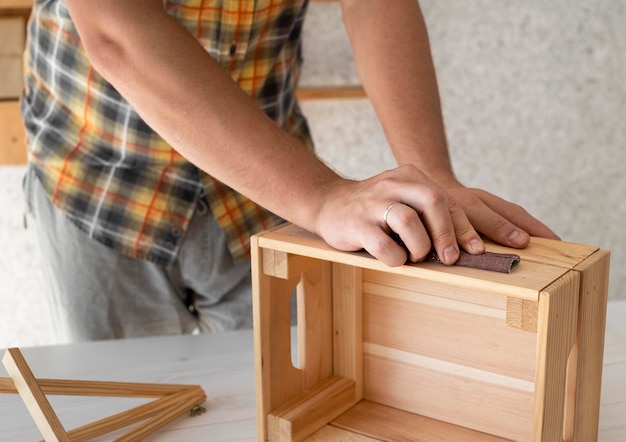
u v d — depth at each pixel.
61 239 1.33
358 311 1.04
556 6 2.40
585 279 0.80
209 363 1.18
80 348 1.23
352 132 2.40
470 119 2.48
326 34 2.31
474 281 0.77
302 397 1.00
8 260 2.32
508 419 0.95
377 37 1.18
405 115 1.11
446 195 0.85
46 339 2.41
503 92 2.46
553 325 0.75
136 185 1.30
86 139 1.29
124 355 1.21
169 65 0.87
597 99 2.50
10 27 1.98
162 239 1.33
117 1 0.89
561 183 2.57
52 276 1.37
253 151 0.87
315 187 0.87
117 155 1.29
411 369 1.02
